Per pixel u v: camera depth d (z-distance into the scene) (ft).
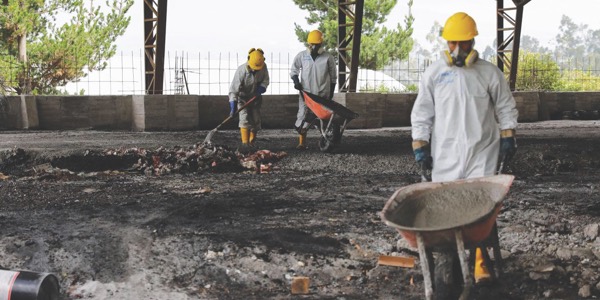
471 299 16.07
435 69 16.81
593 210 25.57
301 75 42.32
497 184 14.85
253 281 18.07
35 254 19.77
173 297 16.92
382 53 96.73
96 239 21.11
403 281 17.88
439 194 15.37
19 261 19.31
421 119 16.94
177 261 19.36
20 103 57.11
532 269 18.15
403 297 16.88
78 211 25.08
